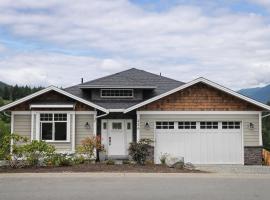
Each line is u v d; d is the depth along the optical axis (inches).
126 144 1018.7
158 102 957.2
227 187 549.6
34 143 757.3
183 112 956.0
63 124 949.8
